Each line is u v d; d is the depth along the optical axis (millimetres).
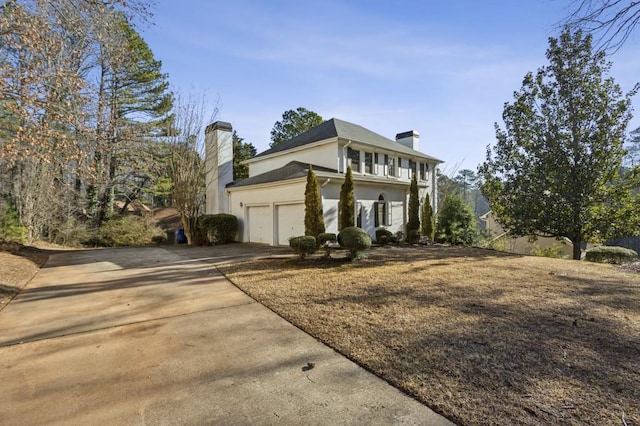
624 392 2709
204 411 2586
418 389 2822
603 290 6348
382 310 5074
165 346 3910
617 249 11398
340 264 9289
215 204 18594
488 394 2711
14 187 15266
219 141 18469
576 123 14148
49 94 7832
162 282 7500
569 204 14305
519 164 15641
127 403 2719
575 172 14195
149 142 19172
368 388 2881
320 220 12422
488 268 8812
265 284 7004
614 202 14086
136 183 24406
